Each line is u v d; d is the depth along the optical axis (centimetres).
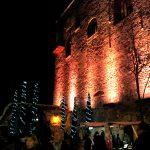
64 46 2630
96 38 2030
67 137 877
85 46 2197
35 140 660
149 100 1323
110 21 1859
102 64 1892
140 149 407
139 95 1417
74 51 2400
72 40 2478
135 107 1422
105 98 1786
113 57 1766
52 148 734
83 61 2197
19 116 2092
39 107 2225
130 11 1703
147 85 1409
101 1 2027
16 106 2123
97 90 1914
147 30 1483
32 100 2489
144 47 1485
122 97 1608
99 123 1158
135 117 1404
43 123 2105
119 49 1712
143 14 1538
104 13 1958
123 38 1688
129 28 1642
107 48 1848
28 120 2128
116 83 1689
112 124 1112
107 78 1802
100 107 1777
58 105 2573
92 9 2156
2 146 646
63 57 2639
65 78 2516
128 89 1563
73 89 2314
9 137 708
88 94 1948
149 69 1418
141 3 1573
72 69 2392
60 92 2580
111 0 1889
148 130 430
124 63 1639
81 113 2052
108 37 1853
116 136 1247
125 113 1495
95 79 1962
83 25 2284
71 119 2141
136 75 1488
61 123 2209
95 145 912
